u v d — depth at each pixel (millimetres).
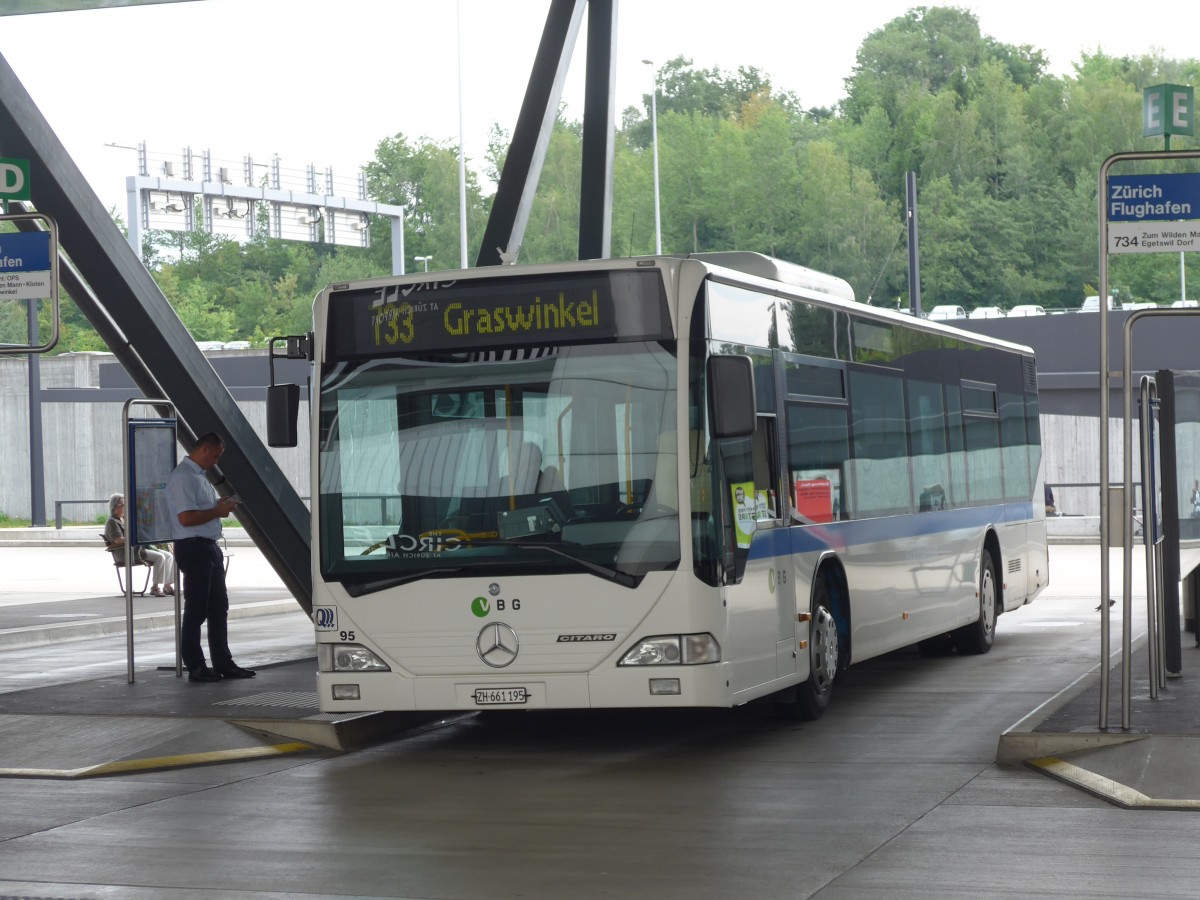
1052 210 113875
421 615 10492
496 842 8188
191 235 121375
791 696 12219
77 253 13961
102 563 36844
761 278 11602
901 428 14492
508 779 10102
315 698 12828
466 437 10562
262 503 15398
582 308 10477
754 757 10734
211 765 10859
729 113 133625
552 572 10289
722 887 7160
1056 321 49406
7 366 56656
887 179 122188
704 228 120750
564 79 16484
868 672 15508
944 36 129500
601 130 17031
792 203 118750
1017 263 113812
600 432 10359
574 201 118562
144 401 14602
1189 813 8617
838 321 13078
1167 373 12586
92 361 58781
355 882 7367
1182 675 13273
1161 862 7516
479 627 10383
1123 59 123375
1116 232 10312
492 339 10586
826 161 117062
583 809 9039
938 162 117688
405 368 10719
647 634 10172
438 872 7543
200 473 14219
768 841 8094
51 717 12078
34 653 18781
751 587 10789
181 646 14523
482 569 10391
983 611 16906
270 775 10438
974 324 50844
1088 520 40000
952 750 10812
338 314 10875
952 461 16062
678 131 123062
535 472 10422
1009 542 18109
